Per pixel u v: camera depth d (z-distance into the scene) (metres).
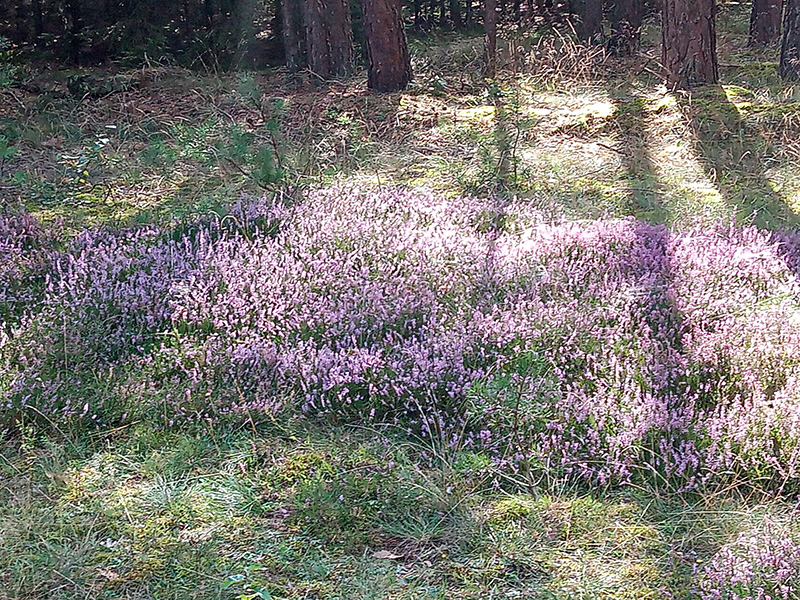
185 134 10.71
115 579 3.28
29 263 6.44
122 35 16.50
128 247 6.60
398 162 9.75
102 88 14.14
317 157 9.84
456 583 3.27
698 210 7.61
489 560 3.39
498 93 11.34
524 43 16.64
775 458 3.78
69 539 3.51
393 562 3.39
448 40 20.58
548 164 9.50
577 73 13.68
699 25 11.80
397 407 4.57
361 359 4.75
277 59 18.45
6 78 13.07
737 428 3.97
